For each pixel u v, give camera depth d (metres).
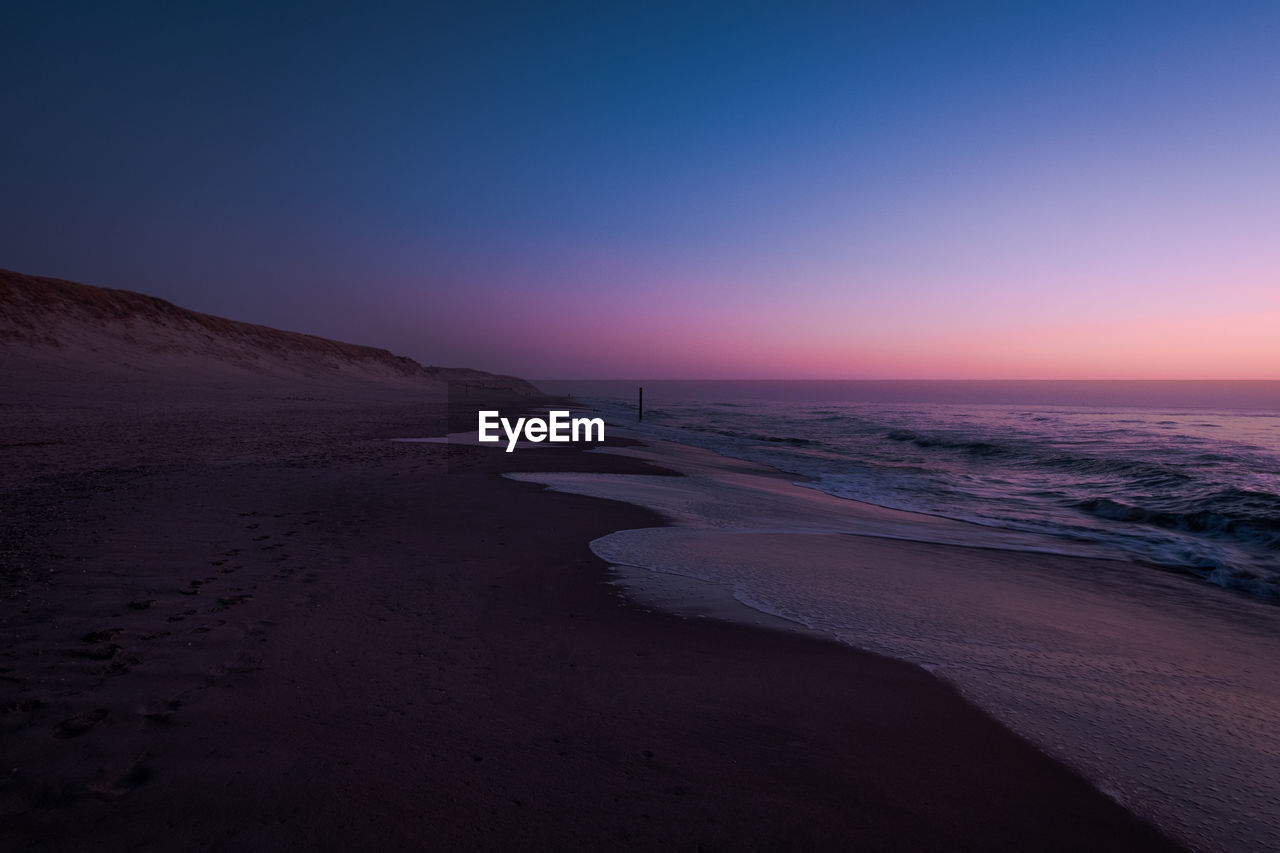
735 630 4.22
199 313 67.88
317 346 80.12
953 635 4.39
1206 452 19.55
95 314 52.88
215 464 10.55
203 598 4.23
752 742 2.79
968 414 44.06
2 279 47.75
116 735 2.55
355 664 3.39
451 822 2.13
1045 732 3.02
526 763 2.53
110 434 14.77
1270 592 6.41
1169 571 7.12
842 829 2.22
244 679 3.12
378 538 6.20
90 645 3.39
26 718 2.64
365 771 2.40
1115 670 3.98
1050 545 8.25
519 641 3.86
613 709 3.04
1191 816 2.42
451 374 150.25
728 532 7.49
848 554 6.75
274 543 5.75
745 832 2.17
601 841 2.08
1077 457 18.11
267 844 1.99
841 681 3.48
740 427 32.03
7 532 5.54
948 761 2.71
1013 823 2.31
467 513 7.61
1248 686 3.92
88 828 2.01
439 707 2.96
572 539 6.61
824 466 16.91
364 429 20.17
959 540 8.21
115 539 5.48
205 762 2.40
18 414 19.41
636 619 4.36
